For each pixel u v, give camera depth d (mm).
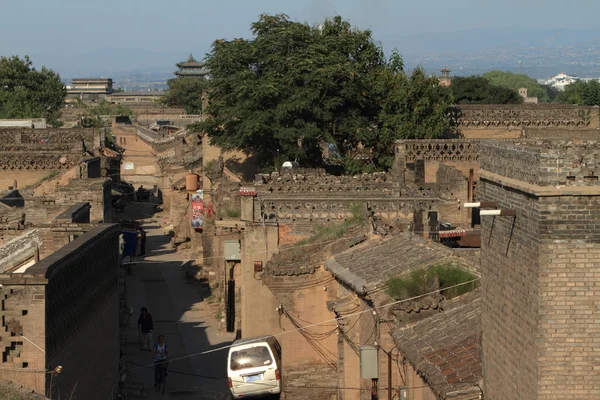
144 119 166000
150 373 43000
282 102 62688
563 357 19750
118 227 34812
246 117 63188
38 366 24172
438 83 67688
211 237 63406
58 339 25672
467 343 25594
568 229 19672
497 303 22219
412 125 65375
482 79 122500
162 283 63656
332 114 64750
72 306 27344
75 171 61719
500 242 22000
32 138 79062
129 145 128000
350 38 68250
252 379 37844
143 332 46750
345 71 64000
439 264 31688
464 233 41656
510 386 21266
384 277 31859
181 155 96812
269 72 64062
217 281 57250
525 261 20438
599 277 19641
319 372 38781
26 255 32594
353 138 66250
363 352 30625
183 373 43406
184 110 176375
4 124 88875
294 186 45219
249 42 67000
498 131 68125
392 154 66625
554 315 19719
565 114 68438
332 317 38656
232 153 65938
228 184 54188
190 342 48594
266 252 42875
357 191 45500
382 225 40156
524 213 20469
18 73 134250
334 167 64688
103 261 32188
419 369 25516
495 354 22344
